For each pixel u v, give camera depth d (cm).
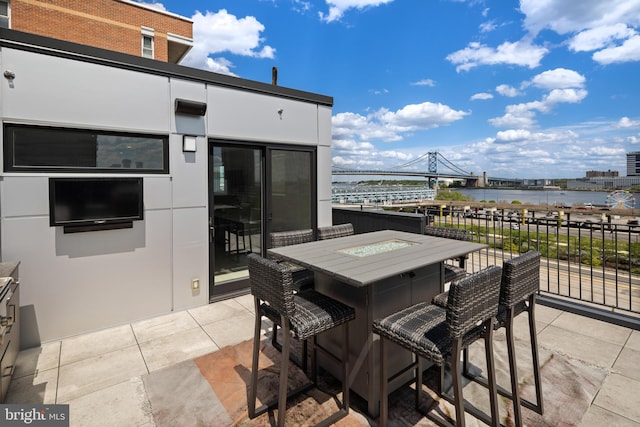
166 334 295
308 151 454
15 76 259
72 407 198
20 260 266
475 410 188
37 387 217
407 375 215
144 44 1527
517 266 169
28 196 267
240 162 394
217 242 383
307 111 447
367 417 189
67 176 282
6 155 260
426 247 242
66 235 285
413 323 168
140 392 212
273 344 273
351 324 201
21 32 259
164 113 329
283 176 432
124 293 315
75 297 291
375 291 188
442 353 145
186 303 354
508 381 217
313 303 196
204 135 354
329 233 335
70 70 280
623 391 204
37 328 275
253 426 182
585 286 418
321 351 211
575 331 286
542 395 196
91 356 257
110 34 1420
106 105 297
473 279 144
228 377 228
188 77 342
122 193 303
